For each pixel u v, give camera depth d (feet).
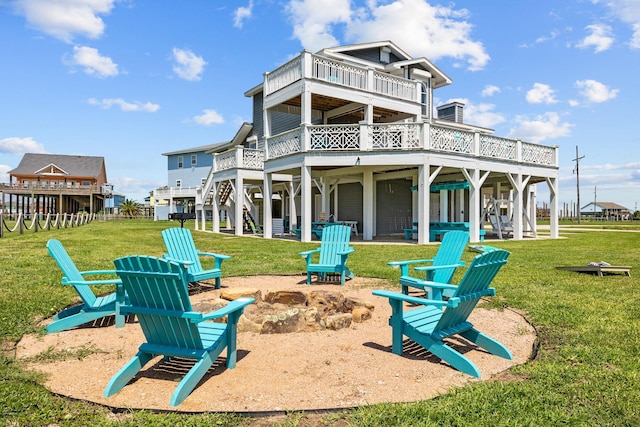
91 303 14.07
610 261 30.81
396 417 7.74
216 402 8.55
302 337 13.12
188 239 21.22
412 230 50.16
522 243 46.80
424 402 8.34
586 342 12.10
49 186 133.08
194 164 144.15
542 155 55.26
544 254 35.42
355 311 15.14
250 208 73.77
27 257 31.22
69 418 7.73
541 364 10.42
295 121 67.77
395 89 53.31
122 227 81.20
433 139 43.91
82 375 10.04
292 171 54.85
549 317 14.85
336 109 58.49
